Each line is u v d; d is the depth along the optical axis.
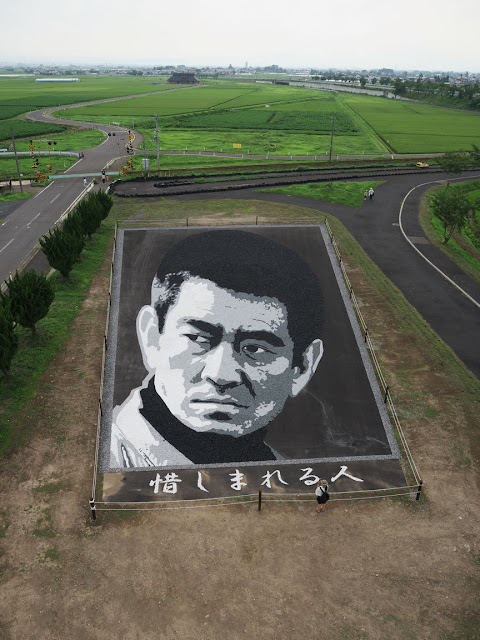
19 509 21.73
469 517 21.80
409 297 40.91
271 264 39.69
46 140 116.12
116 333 33.50
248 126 136.62
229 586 18.59
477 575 19.14
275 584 18.69
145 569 19.22
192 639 16.73
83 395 28.81
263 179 78.00
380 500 22.89
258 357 31.58
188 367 30.75
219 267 38.59
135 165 88.94
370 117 164.88
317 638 16.78
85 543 20.30
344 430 27.23
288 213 58.72
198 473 24.64
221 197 66.06
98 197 52.66
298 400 29.03
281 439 26.73
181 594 18.27
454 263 48.31
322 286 38.72
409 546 20.39
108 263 45.41
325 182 76.44
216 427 27.31
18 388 28.86
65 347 32.91
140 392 29.17
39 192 73.06
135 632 16.94
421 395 29.27
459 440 26.05
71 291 40.00
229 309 34.72
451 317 38.00
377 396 29.36
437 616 17.58
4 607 17.69
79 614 17.52
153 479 24.14
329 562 19.66
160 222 52.69
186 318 34.06
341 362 31.80
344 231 54.12
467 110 194.75
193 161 91.62
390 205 66.50
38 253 49.50
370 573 19.20
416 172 87.00
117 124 137.88
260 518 21.88
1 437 25.42
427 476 23.98
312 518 21.88
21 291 31.56
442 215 55.16
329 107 191.38
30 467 23.98
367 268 45.06
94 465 24.27
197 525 21.42
